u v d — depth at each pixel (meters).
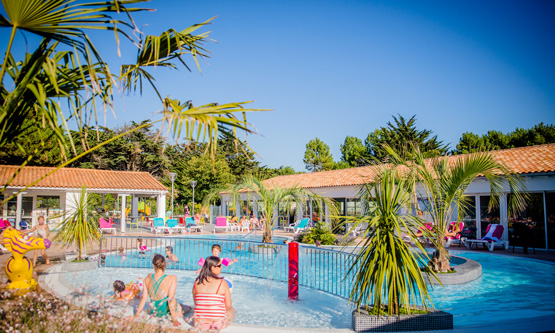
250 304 8.74
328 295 9.48
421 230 6.54
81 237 12.09
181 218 31.50
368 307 6.41
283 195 16.89
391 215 6.23
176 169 58.62
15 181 24.50
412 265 6.14
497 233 16.80
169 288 6.14
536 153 19.41
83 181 26.86
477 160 10.68
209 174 50.19
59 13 3.97
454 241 19.06
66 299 6.32
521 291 9.97
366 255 6.38
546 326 5.87
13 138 4.80
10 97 4.15
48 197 27.70
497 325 5.96
